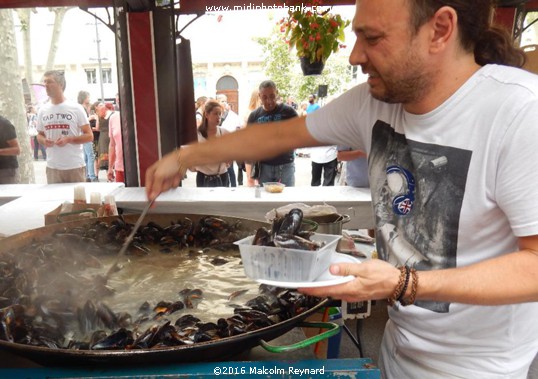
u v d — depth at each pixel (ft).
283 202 12.84
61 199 13.11
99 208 9.96
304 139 5.52
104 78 69.77
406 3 3.31
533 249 3.33
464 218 3.81
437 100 3.79
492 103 3.49
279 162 17.92
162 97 15.05
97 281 6.36
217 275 7.08
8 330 4.55
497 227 3.75
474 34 3.67
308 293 3.48
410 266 4.26
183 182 32.83
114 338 4.59
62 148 16.96
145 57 14.61
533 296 3.29
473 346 4.17
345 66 41.57
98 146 30.19
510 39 3.96
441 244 4.01
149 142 15.40
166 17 14.33
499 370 4.16
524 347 4.25
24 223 10.44
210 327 4.98
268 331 4.31
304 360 4.52
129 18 14.20
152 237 8.46
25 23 42.50
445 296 3.40
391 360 4.94
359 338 9.23
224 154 5.77
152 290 6.50
